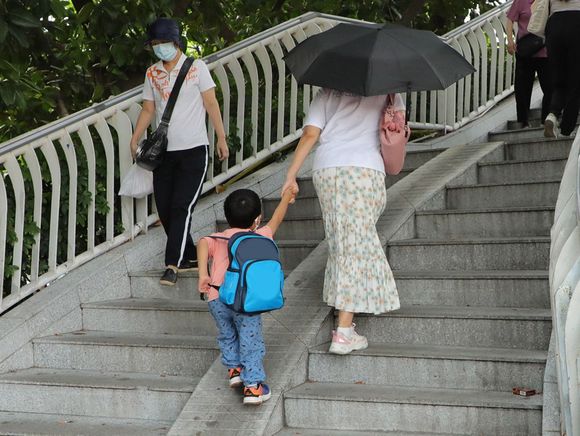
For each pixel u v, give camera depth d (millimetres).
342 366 8344
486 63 16281
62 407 8836
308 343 8516
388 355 8148
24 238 10336
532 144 12977
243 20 16781
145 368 9188
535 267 9367
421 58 8039
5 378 9109
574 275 6336
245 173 13250
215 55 12273
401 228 10398
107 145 11086
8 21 11086
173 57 10586
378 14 17484
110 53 13047
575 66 12461
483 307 8914
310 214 12219
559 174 11625
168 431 7930
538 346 8109
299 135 13516
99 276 10594
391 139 8383
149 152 10492
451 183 11602
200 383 8273
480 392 7742
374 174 8398
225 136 11930
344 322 8289
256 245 7727
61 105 13555
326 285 8492
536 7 12805
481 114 16172
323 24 14219
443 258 9781
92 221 10898
